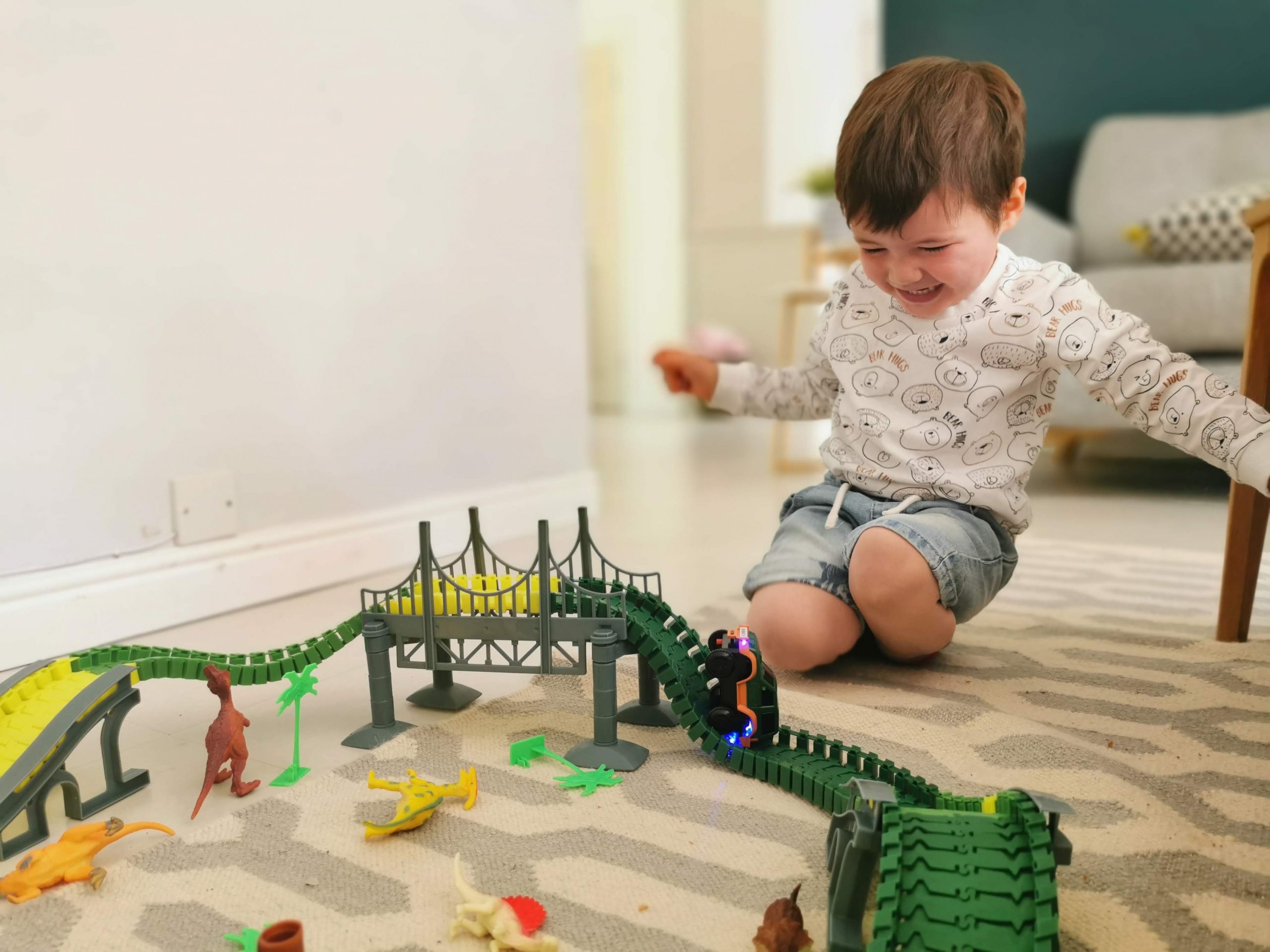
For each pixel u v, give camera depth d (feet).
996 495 3.33
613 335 15.65
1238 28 7.89
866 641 3.74
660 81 14.65
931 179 2.71
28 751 2.32
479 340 5.79
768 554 3.62
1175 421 2.93
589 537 2.92
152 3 4.07
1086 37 8.30
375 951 1.92
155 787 2.69
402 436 5.36
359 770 2.71
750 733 2.66
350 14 4.91
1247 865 2.15
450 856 2.26
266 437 4.66
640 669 3.01
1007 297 3.18
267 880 2.17
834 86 14.23
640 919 2.00
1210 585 4.53
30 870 2.15
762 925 1.88
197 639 4.07
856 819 1.87
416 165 5.32
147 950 1.95
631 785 2.60
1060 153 8.54
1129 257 7.75
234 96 4.42
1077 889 2.06
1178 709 3.05
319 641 2.96
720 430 12.70
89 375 3.95
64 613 3.85
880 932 1.71
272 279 4.64
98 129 3.92
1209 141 7.73
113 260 4.00
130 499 4.12
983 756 2.70
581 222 6.54
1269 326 3.39
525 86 5.98
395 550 5.25
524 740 2.89
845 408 3.60
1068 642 3.76
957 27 8.60
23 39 3.66
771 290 12.44
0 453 3.69
